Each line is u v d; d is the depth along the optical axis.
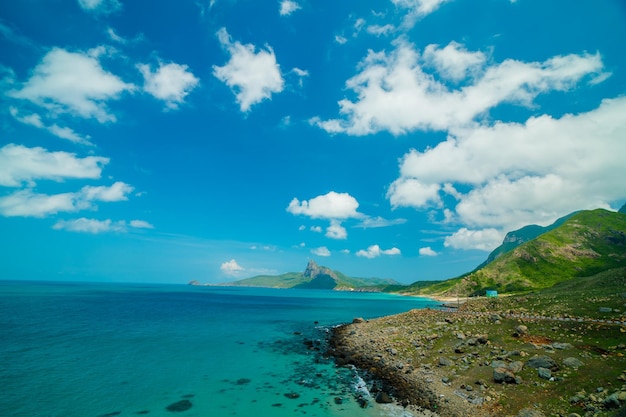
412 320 66.62
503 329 43.16
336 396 32.06
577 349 32.06
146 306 129.25
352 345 54.00
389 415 27.34
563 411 22.78
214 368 41.84
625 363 27.14
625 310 43.28
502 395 26.89
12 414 26.84
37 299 140.25
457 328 48.81
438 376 33.50
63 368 39.38
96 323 75.12
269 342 59.78
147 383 35.50
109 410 28.44
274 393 33.00
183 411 28.58
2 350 46.75
